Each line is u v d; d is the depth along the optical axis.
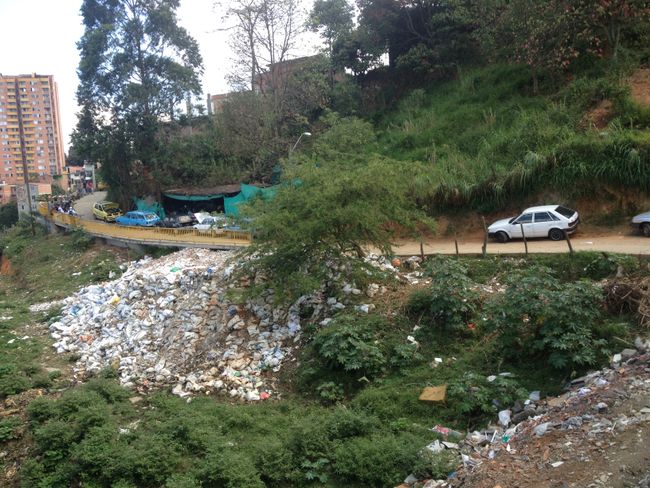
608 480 6.67
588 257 14.88
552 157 21.09
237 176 37.84
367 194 14.94
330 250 15.07
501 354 11.82
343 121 31.45
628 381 8.96
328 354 12.46
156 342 16.62
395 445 9.41
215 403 12.62
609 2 24.67
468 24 34.25
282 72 38.41
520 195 21.91
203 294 17.58
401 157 29.41
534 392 10.35
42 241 41.34
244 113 36.72
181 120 39.88
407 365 12.37
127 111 37.78
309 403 12.06
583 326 10.77
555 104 25.39
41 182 75.31
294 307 15.66
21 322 22.12
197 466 9.98
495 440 9.20
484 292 14.43
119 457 10.27
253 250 15.59
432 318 13.64
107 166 40.56
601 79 24.42
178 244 27.39
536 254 16.12
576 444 7.71
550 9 25.91
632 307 11.39
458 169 24.69
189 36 39.31
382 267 17.19
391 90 38.91
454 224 23.09
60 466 10.67
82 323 20.12
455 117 30.30
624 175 19.27
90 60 36.75
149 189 40.56
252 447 10.41
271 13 36.03
